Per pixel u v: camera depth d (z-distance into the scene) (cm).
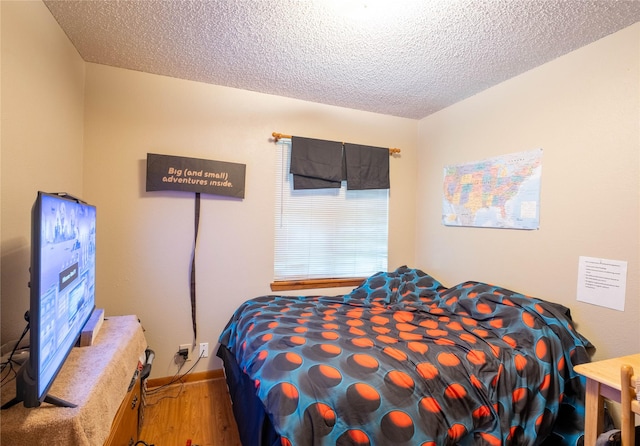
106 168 214
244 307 230
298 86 241
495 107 232
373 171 290
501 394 143
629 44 159
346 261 291
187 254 236
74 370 113
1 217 118
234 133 247
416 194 314
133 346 150
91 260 153
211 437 175
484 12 150
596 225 172
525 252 210
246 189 252
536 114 203
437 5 146
